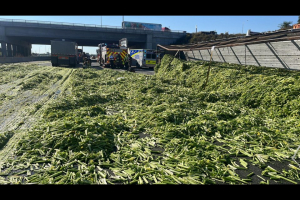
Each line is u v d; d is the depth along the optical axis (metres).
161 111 8.24
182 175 4.36
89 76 17.58
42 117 7.71
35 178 4.21
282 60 15.13
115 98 10.86
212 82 12.58
